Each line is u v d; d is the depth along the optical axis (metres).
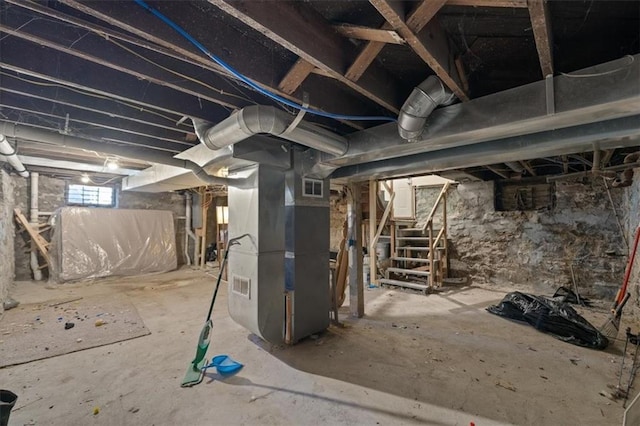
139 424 1.76
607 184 3.97
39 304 4.01
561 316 3.07
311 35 1.30
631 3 1.21
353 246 3.72
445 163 2.62
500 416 1.83
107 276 5.68
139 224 6.24
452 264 5.46
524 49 1.62
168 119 2.42
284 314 2.92
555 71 1.63
